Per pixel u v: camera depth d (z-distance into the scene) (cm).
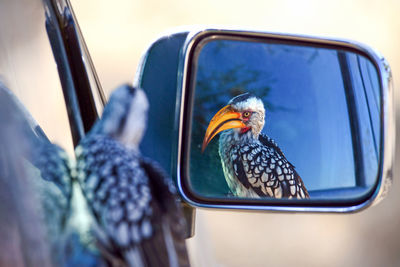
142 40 1552
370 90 204
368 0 1775
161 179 127
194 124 201
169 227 124
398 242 824
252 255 775
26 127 143
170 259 123
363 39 1655
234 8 1758
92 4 1669
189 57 201
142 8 1692
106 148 123
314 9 1777
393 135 201
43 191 127
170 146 198
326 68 218
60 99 184
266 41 215
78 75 209
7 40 154
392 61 1577
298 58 221
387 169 198
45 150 136
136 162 124
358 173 204
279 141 223
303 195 221
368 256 795
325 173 214
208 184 198
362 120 207
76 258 121
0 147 123
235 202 197
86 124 199
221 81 208
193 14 1703
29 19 176
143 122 128
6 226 119
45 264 120
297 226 848
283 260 774
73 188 129
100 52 1473
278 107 221
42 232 122
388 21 1709
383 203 908
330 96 216
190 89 199
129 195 120
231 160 211
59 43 202
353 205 202
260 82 216
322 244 811
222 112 207
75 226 123
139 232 119
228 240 801
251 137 216
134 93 127
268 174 219
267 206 197
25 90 160
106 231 119
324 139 218
